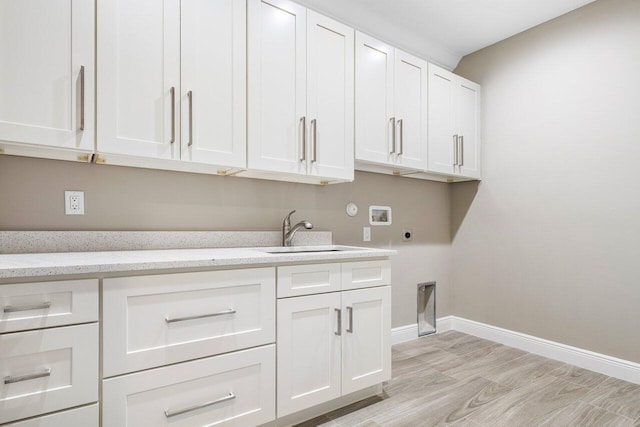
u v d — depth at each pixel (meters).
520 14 2.66
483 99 3.18
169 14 1.65
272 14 1.96
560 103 2.67
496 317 3.05
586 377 2.34
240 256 1.57
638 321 2.26
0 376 1.09
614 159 2.38
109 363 1.25
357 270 1.96
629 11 2.33
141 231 1.87
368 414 1.86
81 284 1.21
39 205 1.64
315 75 2.11
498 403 1.98
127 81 1.54
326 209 2.60
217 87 1.77
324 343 1.80
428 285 3.24
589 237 2.50
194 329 1.43
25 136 1.34
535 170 2.81
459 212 3.37
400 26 2.80
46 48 1.39
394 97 2.52
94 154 1.56
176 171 1.99
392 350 2.82
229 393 1.51
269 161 1.92
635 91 2.29
